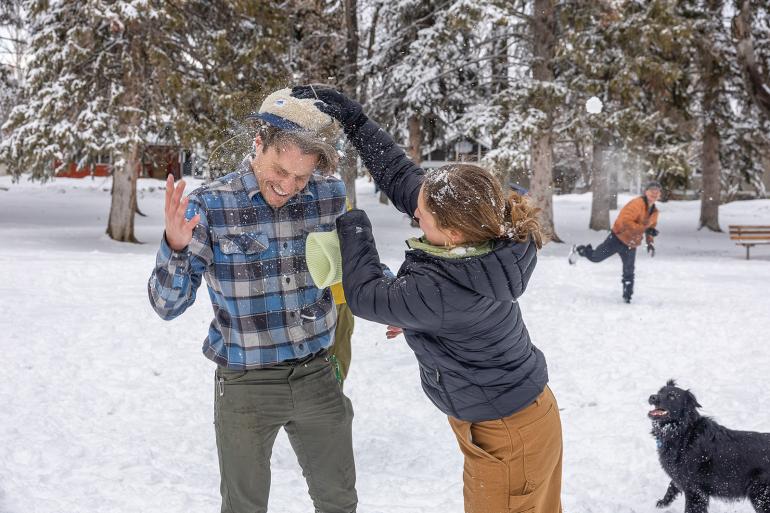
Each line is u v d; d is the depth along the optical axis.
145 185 39.31
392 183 3.05
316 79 22.44
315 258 2.65
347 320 3.50
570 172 46.03
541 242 2.48
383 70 25.47
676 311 9.86
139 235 24.05
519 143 21.25
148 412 5.54
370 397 6.05
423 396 6.05
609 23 20.50
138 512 3.70
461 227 2.38
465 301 2.40
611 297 11.15
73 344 7.31
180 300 2.54
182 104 19.59
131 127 19.28
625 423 5.29
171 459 4.59
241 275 2.77
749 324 8.92
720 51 24.69
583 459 4.61
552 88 21.22
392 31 26.31
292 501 3.92
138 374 6.52
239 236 2.75
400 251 19.77
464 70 25.83
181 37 20.53
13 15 26.23
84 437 4.86
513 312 2.55
